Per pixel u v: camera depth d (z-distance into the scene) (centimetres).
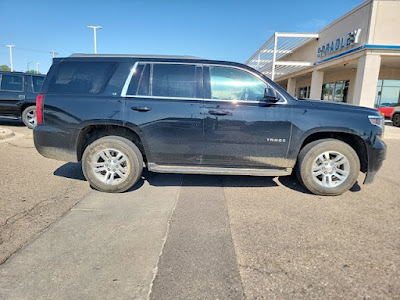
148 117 376
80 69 392
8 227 286
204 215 326
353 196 396
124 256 242
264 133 378
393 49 1202
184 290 202
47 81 393
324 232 290
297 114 376
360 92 1273
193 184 438
